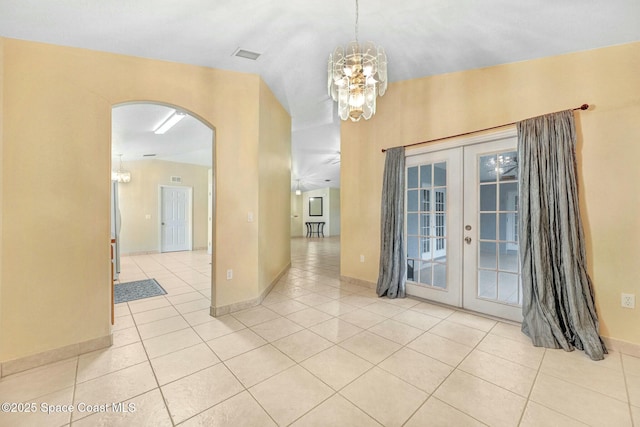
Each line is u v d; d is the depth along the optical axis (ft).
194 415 4.89
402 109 11.53
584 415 4.88
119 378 5.96
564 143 7.48
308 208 43.42
